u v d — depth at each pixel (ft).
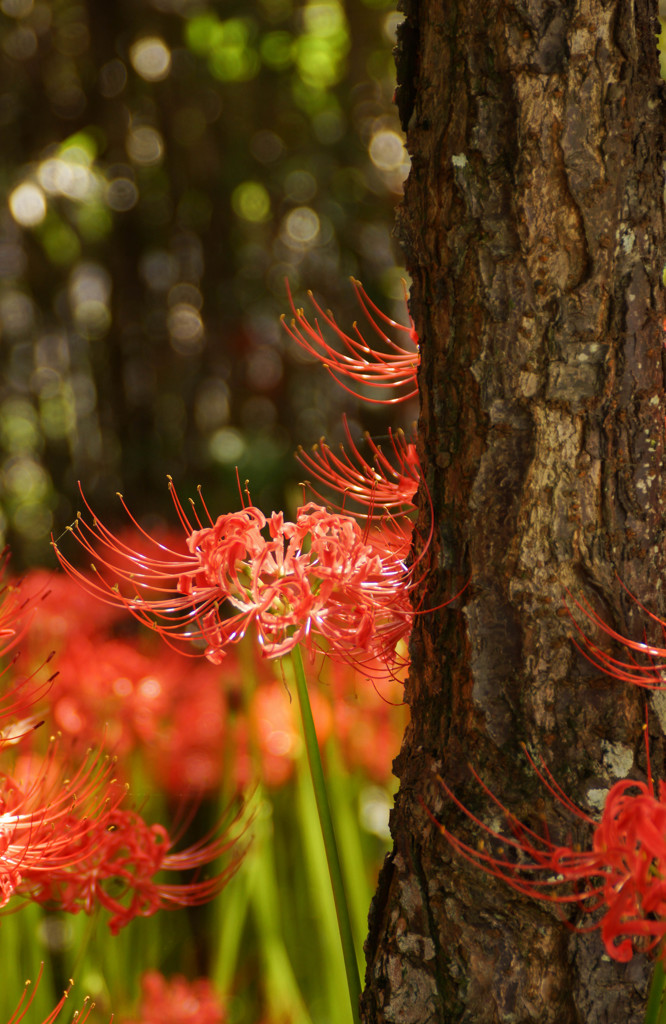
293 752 5.79
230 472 10.77
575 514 4.14
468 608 4.17
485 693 4.16
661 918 4.03
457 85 4.15
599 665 4.14
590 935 4.09
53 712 5.61
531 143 4.11
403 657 4.54
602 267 4.12
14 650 5.78
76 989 5.22
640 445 4.15
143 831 4.43
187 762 6.11
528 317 4.13
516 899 4.12
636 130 4.12
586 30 4.10
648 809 3.75
